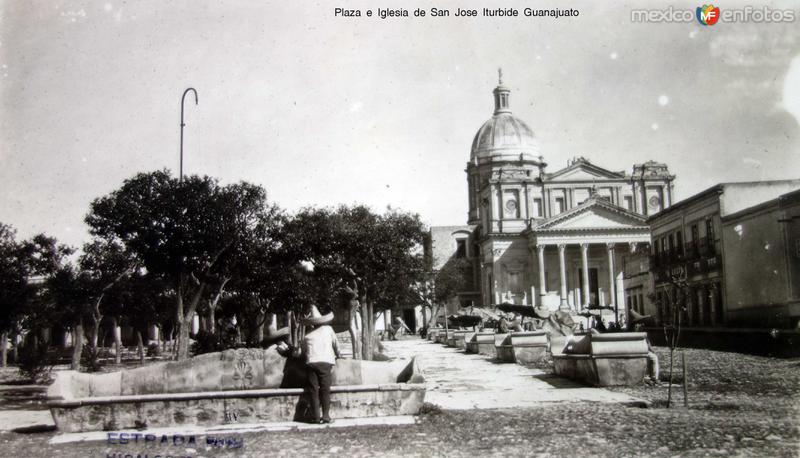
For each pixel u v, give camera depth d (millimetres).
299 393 11484
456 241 110562
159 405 11242
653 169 99125
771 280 35062
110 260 30891
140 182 26422
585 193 99312
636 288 58062
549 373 20359
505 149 113062
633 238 90562
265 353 12180
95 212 26109
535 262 94875
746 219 37656
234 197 27625
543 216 99562
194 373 12062
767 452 8305
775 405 12125
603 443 9031
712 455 8211
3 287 25391
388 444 9469
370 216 34219
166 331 59281
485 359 29844
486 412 12266
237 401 11375
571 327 28359
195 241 26734
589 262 97000
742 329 31312
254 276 32469
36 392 20828
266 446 9531
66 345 54156
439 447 9188
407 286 37312
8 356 50531
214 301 32844
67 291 29625
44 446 10070
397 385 11867
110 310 38938
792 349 25562
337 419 11609
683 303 45250
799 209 33062
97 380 11891
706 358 23625
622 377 15648
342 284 35500
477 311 61062
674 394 13977
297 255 32812
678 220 48094
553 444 9086
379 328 96062
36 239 25922
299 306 34969
